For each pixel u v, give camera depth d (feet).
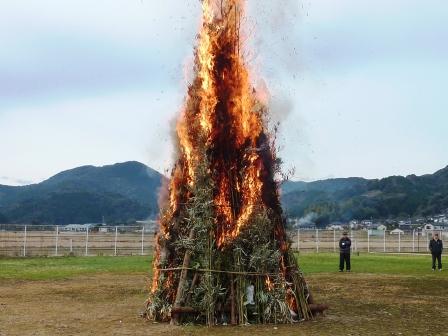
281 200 37.88
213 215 34.88
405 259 124.36
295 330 32.09
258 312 34.58
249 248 35.24
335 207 423.64
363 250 178.81
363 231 220.84
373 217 481.87
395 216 489.26
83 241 161.89
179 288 34.09
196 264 34.27
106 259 113.09
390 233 225.35
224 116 37.19
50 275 72.02
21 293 51.90
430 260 120.06
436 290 55.67
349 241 84.43
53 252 135.03
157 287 36.37
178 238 35.81
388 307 42.83
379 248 185.68
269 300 34.81
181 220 35.94
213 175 35.78
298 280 37.06
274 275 35.24
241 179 36.32
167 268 35.76
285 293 35.35
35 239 160.25
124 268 85.92
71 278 67.82
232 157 36.73
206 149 35.88
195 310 34.09
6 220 601.21
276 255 35.45
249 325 33.58
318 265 98.63
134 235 172.35
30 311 40.32
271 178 37.76
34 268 85.92
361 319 36.58
